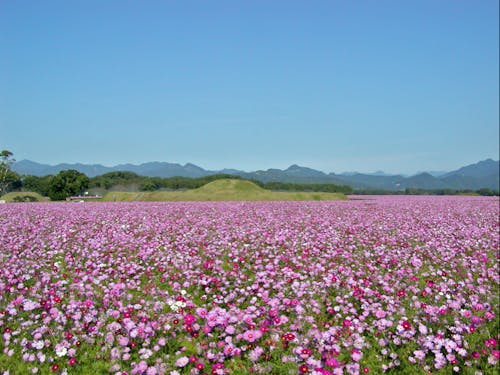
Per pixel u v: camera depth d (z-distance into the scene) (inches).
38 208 1462.8
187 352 251.1
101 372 230.8
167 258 490.9
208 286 382.6
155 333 272.2
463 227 821.9
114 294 335.0
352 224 882.1
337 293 364.8
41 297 328.2
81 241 625.3
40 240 616.1
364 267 470.0
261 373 226.5
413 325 291.1
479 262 486.3
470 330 271.7
